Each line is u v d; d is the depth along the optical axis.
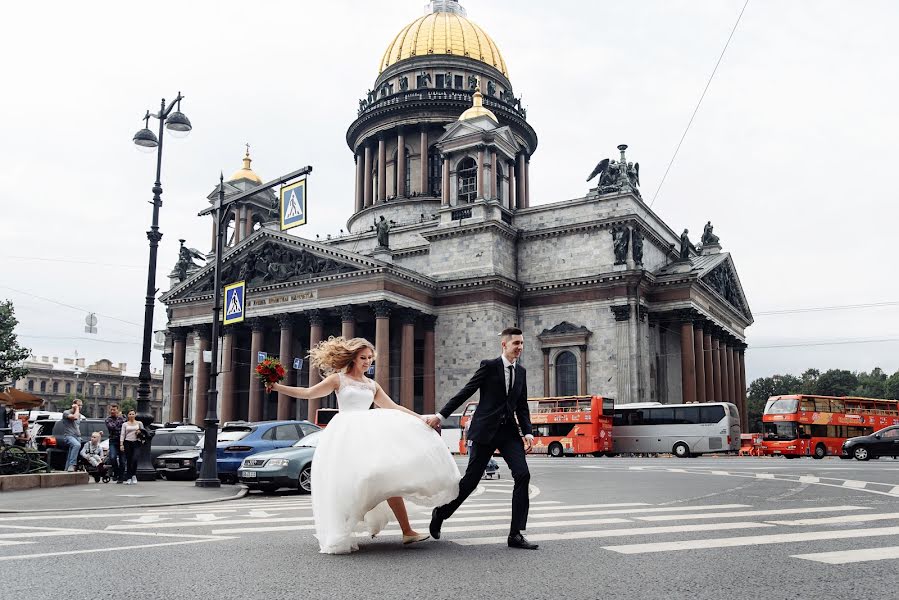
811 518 16.19
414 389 86.75
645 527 14.62
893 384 193.25
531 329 84.75
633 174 86.62
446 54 110.81
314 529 14.50
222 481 34.19
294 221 35.72
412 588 8.76
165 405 105.31
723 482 29.38
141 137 35.62
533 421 70.00
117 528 14.66
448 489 11.53
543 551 11.43
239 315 37.50
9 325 100.38
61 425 33.75
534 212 88.12
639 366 78.38
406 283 80.50
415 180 107.12
